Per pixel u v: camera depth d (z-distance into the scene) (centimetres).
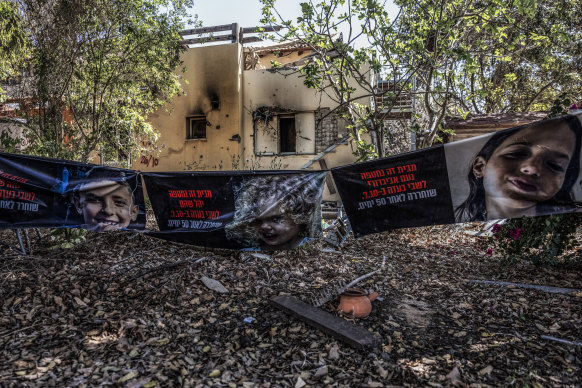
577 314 371
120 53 858
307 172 456
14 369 280
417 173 409
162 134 1252
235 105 1191
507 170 371
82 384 266
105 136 879
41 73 696
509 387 264
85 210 484
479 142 381
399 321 379
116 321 364
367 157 908
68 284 448
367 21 791
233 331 354
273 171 461
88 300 412
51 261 524
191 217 491
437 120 911
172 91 1008
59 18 698
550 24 1095
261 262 555
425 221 411
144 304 405
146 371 286
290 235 466
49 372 279
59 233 588
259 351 319
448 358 304
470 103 1443
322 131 1173
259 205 467
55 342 325
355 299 389
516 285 462
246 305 413
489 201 381
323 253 645
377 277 521
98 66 784
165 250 600
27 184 442
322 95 1162
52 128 722
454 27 876
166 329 354
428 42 859
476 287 472
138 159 1270
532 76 1408
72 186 473
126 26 791
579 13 1071
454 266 583
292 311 381
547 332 344
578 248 606
